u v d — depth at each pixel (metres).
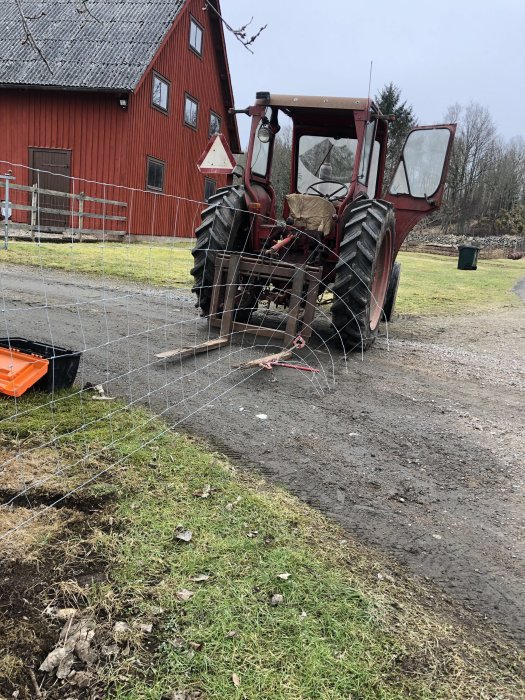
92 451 2.80
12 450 2.73
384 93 38.00
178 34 17.00
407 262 20.95
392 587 2.08
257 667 1.67
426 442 3.43
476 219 56.06
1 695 1.52
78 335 5.00
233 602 1.89
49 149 15.21
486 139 55.62
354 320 5.16
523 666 1.80
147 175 16.23
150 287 8.16
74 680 1.58
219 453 2.99
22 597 1.83
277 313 6.69
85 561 2.01
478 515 2.67
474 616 2.00
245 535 2.26
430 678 1.71
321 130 6.13
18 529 2.14
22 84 14.41
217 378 4.20
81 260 10.05
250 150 5.56
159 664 1.65
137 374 4.10
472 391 4.54
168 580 1.96
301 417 3.62
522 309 10.16
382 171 6.50
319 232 5.34
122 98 14.61
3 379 3.28
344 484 2.82
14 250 10.38
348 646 1.78
